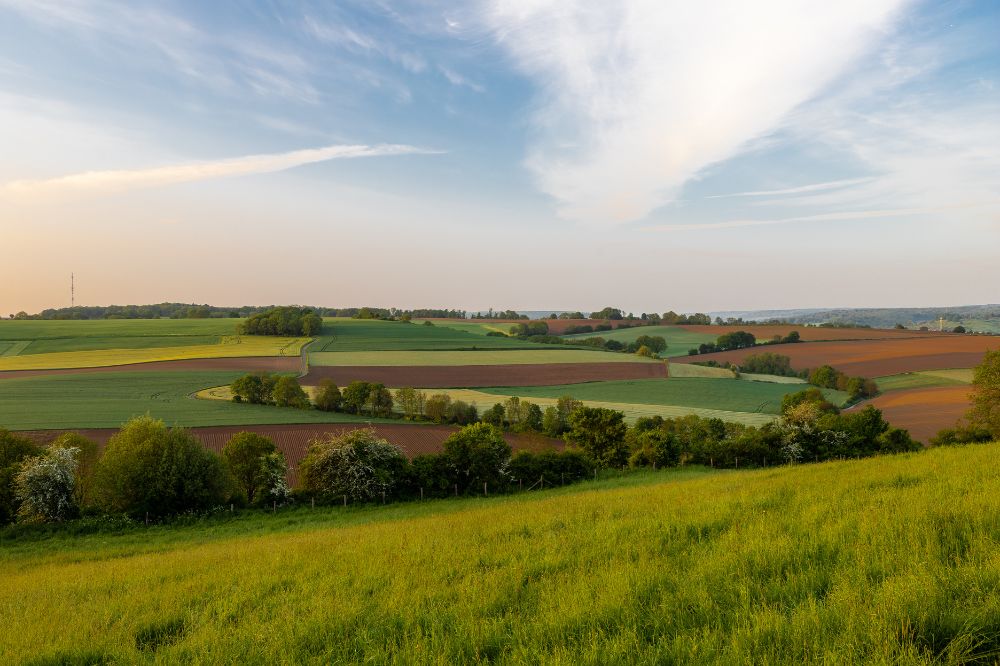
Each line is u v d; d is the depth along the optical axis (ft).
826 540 26.00
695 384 368.27
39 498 109.81
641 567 25.41
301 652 21.09
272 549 50.47
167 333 502.79
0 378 331.36
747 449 161.68
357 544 45.16
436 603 24.84
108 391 300.20
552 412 264.93
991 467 42.88
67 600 35.45
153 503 114.01
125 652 23.04
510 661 18.26
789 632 17.39
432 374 369.09
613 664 17.15
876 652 15.25
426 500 128.98
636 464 165.99
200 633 23.99
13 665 22.97
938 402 283.79
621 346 522.47
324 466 132.05
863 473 49.90
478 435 142.61
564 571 27.45
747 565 24.41
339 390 295.07
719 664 16.21
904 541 24.14
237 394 292.20
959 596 18.34
